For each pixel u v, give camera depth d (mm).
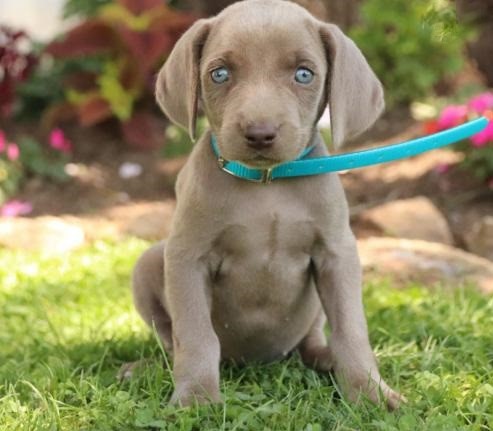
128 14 2328
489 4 1733
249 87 985
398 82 2404
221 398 1027
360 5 2432
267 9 1017
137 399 1057
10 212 2035
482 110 1882
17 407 1046
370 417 1000
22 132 2410
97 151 2354
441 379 1074
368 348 1058
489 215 1903
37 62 2412
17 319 1431
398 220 1848
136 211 2074
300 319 1122
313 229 1058
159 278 1163
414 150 1084
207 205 1043
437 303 1373
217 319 1107
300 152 1004
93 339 1269
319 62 1014
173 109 1057
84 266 1694
